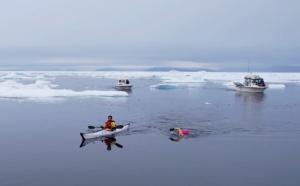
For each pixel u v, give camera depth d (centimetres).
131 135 2097
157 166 1491
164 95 4697
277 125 2436
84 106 3397
